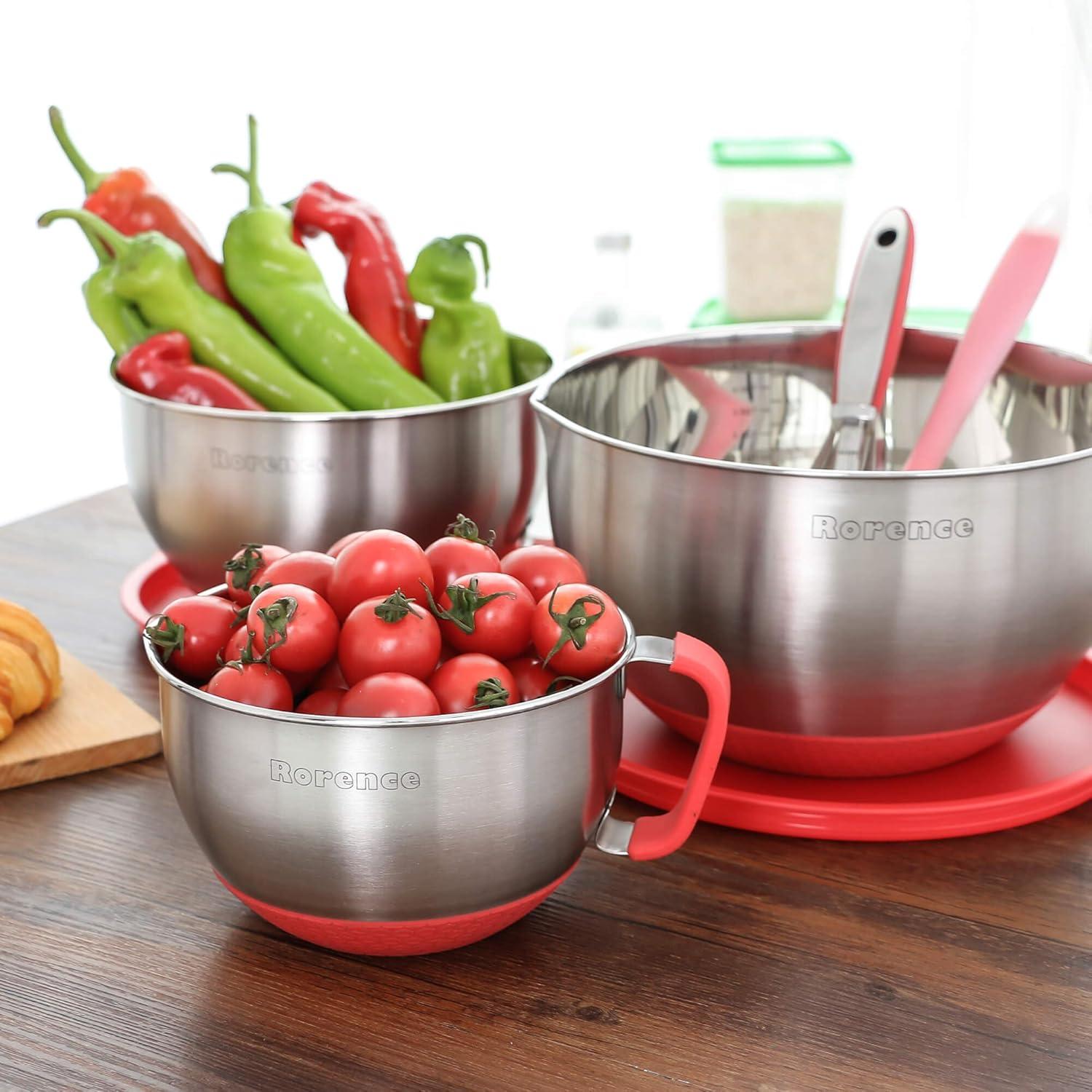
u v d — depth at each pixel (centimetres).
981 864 57
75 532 95
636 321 115
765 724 57
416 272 81
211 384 75
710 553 54
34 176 211
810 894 55
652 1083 44
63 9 206
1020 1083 44
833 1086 44
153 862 57
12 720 64
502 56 198
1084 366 68
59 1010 47
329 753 43
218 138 214
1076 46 121
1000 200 137
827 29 172
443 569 52
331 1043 46
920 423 76
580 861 57
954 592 53
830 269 129
